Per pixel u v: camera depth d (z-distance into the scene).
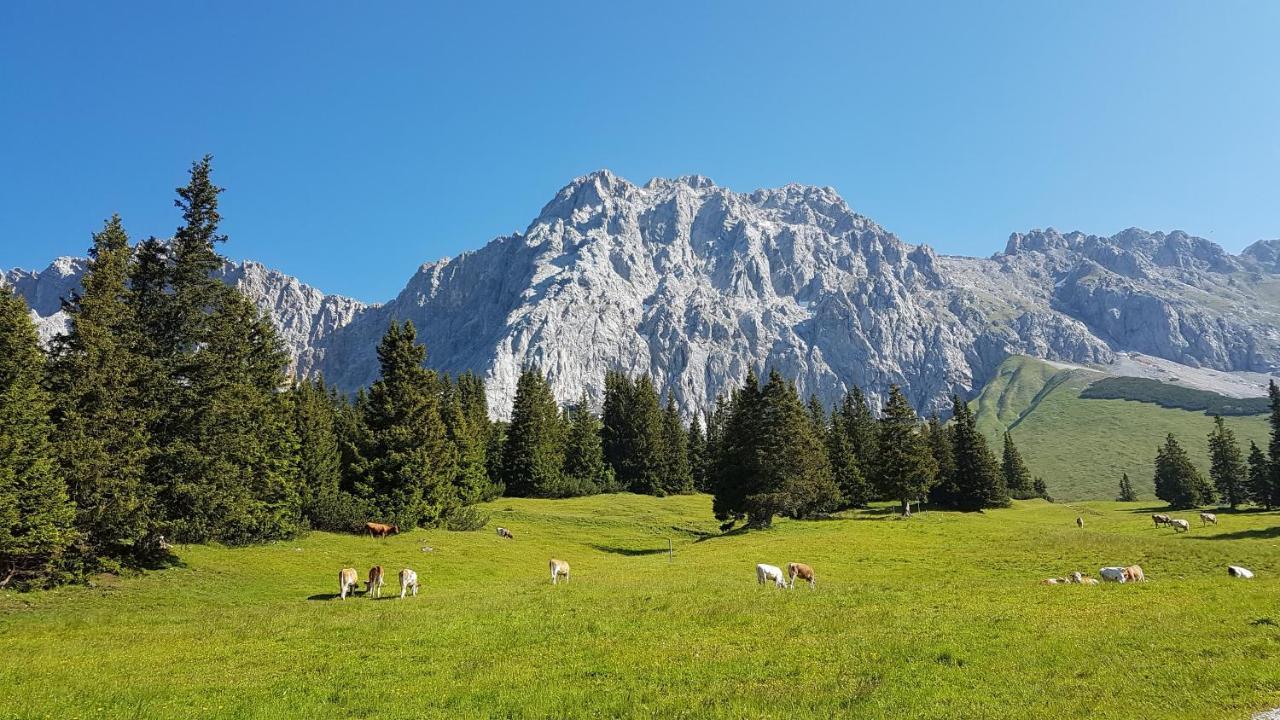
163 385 38.84
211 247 43.88
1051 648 17.20
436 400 69.00
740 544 60.28
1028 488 158.62
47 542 31.27
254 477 48.62
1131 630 18.83
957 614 22.69
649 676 16.20
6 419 30.83
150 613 28.80
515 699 14.56
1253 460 113.88
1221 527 68.56
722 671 16.41
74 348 36.72
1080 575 32.97
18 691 15.73
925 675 15.40
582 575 42.28
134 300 40.53
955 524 67.62
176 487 38.38
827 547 52.25
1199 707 12.45
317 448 61.66
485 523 73.19
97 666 18.62
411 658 18.97
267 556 45.16
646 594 30.36
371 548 51.28
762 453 75.56
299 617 26.88
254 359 56.38
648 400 131.00
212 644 21.72
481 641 20.92
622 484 127.44
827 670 16.14
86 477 33.50
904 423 92.81
